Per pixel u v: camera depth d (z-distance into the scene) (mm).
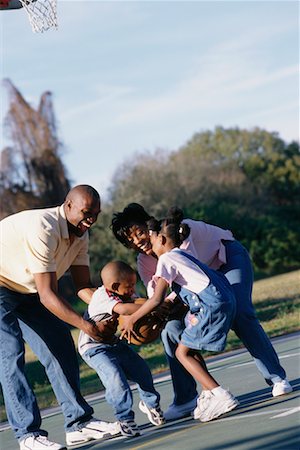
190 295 6500
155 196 38812
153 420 6863
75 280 7008
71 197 6555
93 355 6684
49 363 6738
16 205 39375
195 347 6527
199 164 40656
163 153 41875
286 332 13539
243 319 6852
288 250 35406
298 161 42531
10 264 6617
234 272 6992
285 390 6816
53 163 40031
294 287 22078
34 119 40094
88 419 6719
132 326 6453
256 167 42562
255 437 5484
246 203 38812
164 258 6488
